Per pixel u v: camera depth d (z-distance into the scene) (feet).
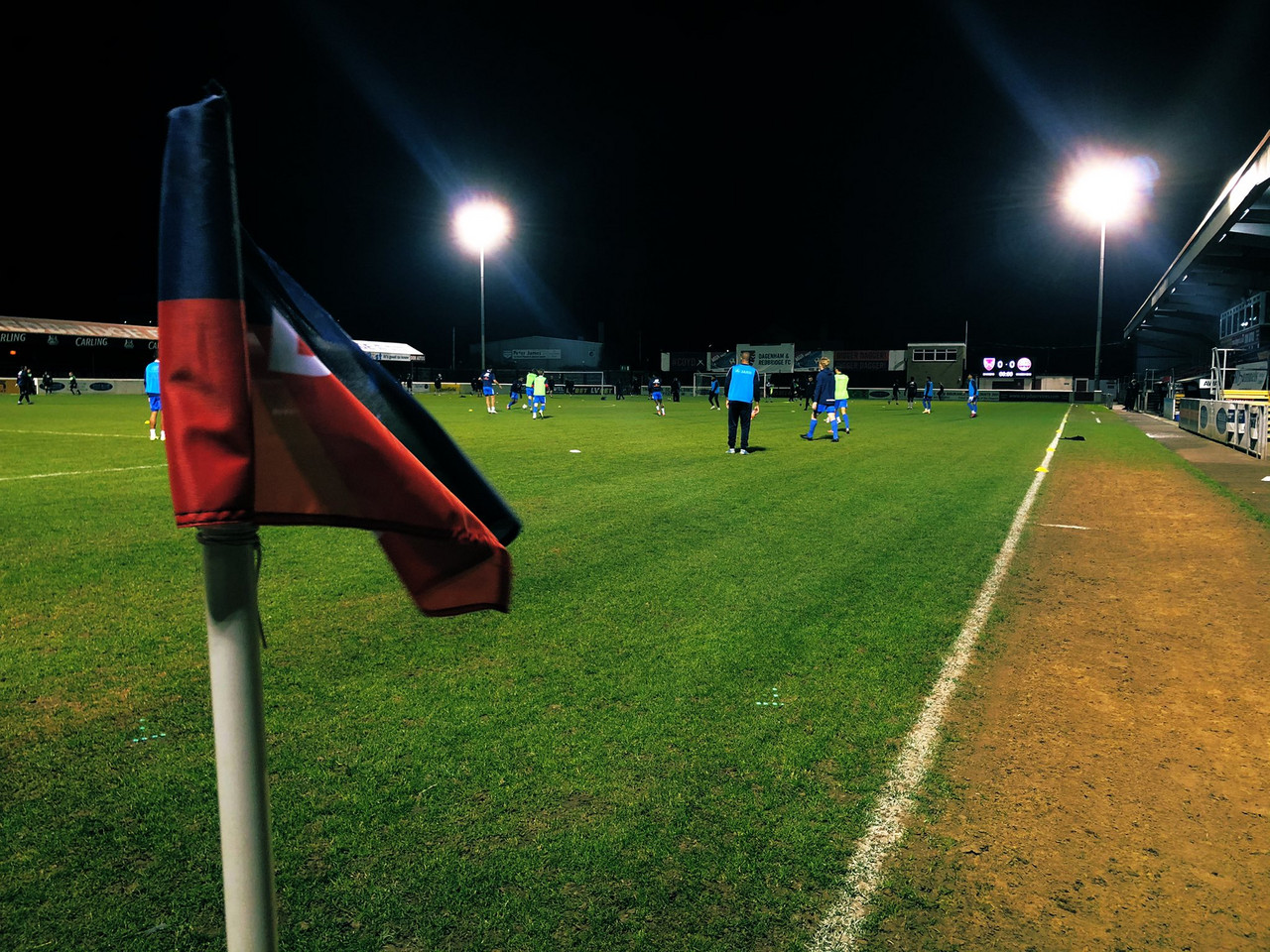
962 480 36.01
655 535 23.59
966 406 143.13
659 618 15.76
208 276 3.58
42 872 7.52
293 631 14.80
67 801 8.82
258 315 4.06
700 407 122.11
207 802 8.84
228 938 4.04
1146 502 30.91
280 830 8.25
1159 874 7.72
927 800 9.03
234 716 3.86
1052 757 10.17
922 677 12.78
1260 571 20.11
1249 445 49.01
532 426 71.97
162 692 11.93
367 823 8.39
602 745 10.28
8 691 11.93
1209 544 23.21
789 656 13.65
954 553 21.59
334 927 6.77
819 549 21.85
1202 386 81.46
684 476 36.55
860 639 14.61
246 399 3.64
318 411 4.13
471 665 13.12
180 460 3.54
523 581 18.45
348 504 4.16
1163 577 19.47
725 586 18.12
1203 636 15.12
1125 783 9.51
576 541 22.61
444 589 4.59
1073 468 41.70
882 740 10.54
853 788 9.27
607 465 40.81
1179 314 124.06
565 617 15.79
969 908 7.14
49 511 26.76
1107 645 14.56
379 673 12.76
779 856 7.89
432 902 7.11
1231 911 7.14
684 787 9.23
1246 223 66.95
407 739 10.41
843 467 40.50
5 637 14.39
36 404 104.83
